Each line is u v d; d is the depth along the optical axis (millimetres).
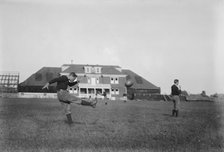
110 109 18000
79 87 65625
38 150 7629
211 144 8625
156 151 8039
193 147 8352
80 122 11344
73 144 8172
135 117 13094
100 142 8406
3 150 7523
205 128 10250
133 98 63781
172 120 12367
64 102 10992
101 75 67125
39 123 10719
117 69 68312
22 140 8273
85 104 11109
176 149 8148
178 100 14242
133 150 7805
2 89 41188
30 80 60281
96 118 12555
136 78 74688
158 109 18562
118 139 8734
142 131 9734
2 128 9430
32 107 17281
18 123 10523
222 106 18484
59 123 10945
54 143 8203
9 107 16891
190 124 11164
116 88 67375
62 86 10953
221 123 11359
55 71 67312
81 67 66875
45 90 58469
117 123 11203
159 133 9570
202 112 16203
